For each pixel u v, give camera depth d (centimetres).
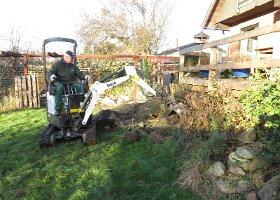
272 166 383
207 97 571
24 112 991
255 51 896
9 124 836
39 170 514
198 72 850
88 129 634
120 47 2581
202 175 425
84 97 656
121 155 556
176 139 568
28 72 1197
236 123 488
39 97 1116
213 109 541
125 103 1005
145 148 572
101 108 1009
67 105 636
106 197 419
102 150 588
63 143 652
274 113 386
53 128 648
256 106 417
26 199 419
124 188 436
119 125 733
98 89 607
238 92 552
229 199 381
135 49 2589
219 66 612
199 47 725
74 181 468
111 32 2638
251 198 362
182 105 660
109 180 459
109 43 2580
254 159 393
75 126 645
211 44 661
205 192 408
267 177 376
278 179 351
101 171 489
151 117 740
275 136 399
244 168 393
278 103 388
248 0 898
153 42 2769
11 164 544
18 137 712
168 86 881
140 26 2733
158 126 668
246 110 433
